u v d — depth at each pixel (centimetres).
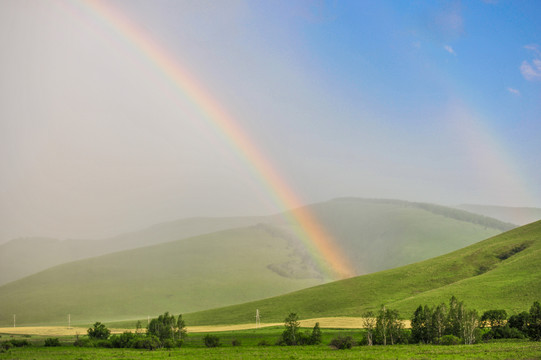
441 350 9694
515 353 8675
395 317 12119
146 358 9606
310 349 11031
